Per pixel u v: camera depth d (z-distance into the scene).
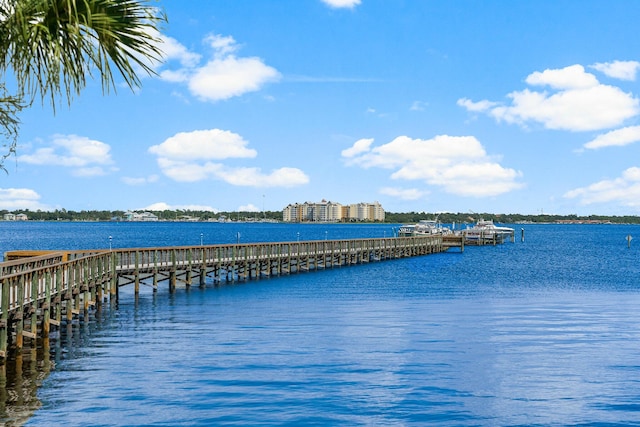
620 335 24.17
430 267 65.94
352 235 199.62
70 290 25.89
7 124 9.12
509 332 24.70
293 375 17.33
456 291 42.19
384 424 13.34
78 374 17.23
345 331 24.66
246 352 20.38
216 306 32.81
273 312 30.48
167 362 18.84
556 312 31.16
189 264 42.16
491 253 97.38
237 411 14.08
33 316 20.70
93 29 7.99
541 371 18.09
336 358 19.53
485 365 18.77
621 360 19.61
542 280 52.09
